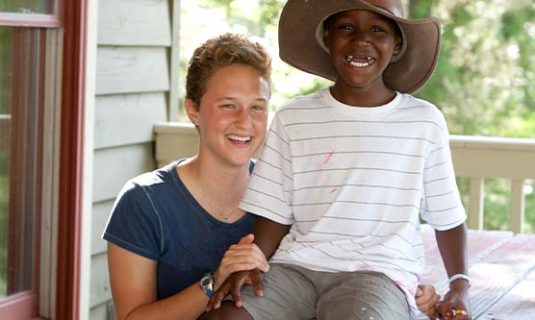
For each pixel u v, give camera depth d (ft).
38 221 11.57
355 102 8.10
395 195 7.95
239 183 8.64
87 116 11.92
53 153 11.62
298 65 8.93
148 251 8.43
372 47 7.93
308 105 8.25
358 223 7.90
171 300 8.11
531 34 29.60
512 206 13.48
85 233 12.01
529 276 10.25
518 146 13.32
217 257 8.61
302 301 7.84
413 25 8.04
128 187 8.65
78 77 11.64
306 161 8.10
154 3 14.06
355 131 8.02
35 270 11.59
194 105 8.53
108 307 13.57
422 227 12.46
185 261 8.57
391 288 7.61
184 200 8.57
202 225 8.57
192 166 8.70
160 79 14.32
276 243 8.27
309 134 8.13
